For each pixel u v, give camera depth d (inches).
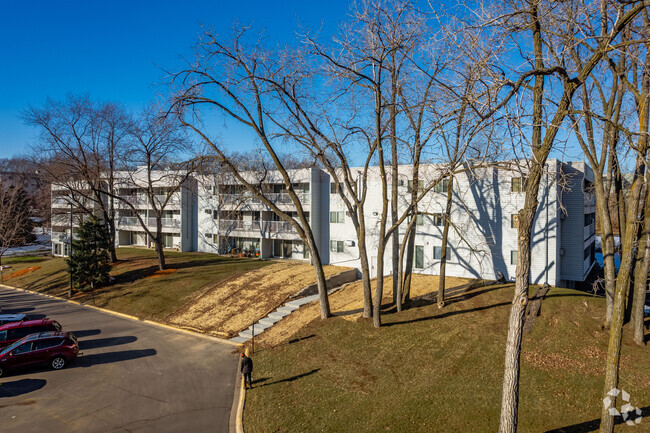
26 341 648.4
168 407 517.3
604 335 608.4
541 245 924.6
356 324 719.1
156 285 1135.0
